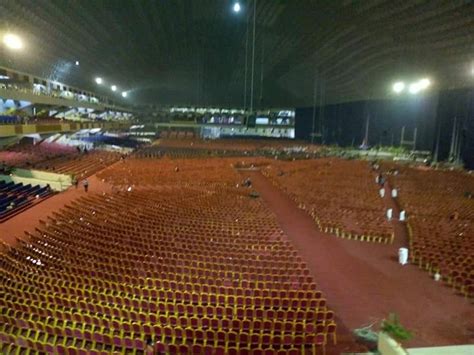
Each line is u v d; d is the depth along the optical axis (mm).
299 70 48156
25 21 23125
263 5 31234
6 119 30125
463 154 38219
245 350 8406
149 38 37375
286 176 35500
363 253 16234
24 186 26500
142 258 13938
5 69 27266
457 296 12094
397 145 49156
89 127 40750
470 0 22594
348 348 9188
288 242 16453
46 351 8320
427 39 29125
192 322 9641
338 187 30031
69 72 38438
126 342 8703
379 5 26719
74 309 10148
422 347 9164
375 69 38906
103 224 18391
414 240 17047
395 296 12062
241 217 20578
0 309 9664
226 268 13359
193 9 31828
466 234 17859
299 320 9898
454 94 38938
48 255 14078
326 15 30734
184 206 22734
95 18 28625
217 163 42156
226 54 44500
